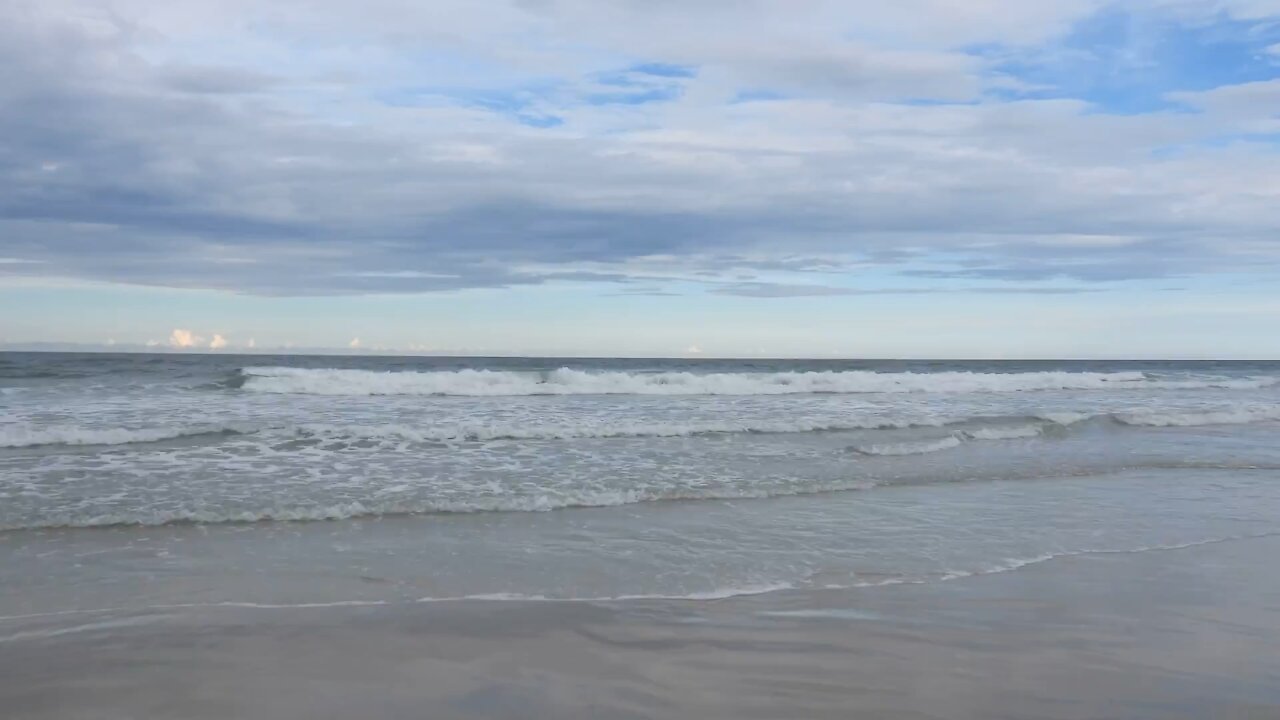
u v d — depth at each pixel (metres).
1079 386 28.58
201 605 5.16
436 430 12.20
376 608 5.14
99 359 39.34
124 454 10.11
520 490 8.72
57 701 3.72
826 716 3.65
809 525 7.65
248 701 3.75
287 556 6.34
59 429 11.10
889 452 11.81
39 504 7.60
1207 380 32.09
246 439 11.34
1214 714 3.72
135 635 4.59
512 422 13.68
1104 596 5.62
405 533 7.12
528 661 4.27
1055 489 9.66
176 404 15.44
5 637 4.53
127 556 6.26
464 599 5.36
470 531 7.23
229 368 26.70
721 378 22.06
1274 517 8.43
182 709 3.66
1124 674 4.19
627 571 6.10
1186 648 4.60
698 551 6.68
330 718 3.58
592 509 8.18
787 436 13.09
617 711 3.67
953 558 6.60
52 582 5.59
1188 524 8.02
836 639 4.68
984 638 4.72
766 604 5.36
